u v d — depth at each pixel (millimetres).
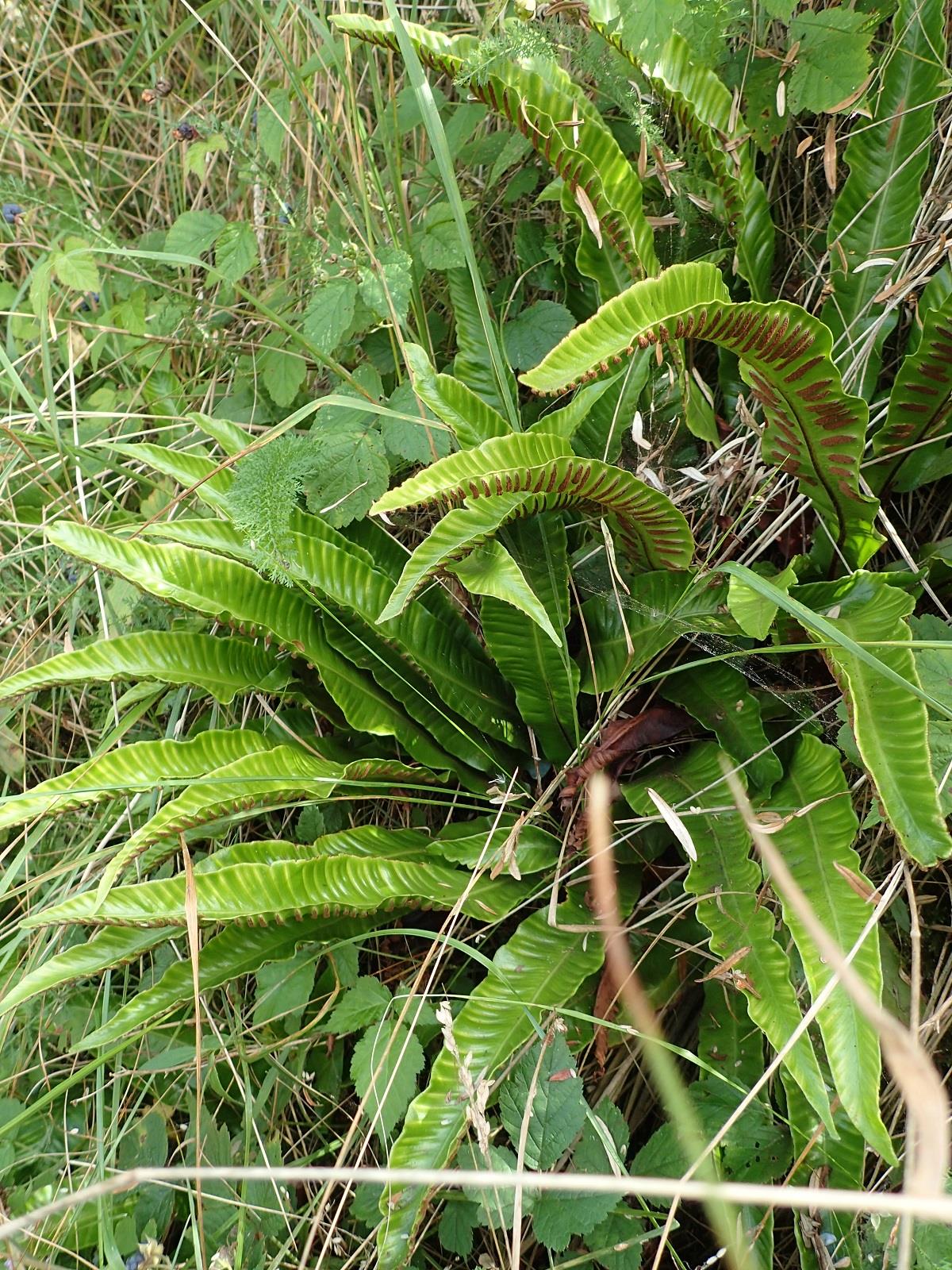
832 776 688
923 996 731
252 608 780
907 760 614
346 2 845
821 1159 639
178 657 800
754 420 853
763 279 860
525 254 951
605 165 764
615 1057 758
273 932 748
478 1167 661
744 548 848
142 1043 821
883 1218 634
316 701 853
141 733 977
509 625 776
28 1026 840
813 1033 681
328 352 844
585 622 826
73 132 1254
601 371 631
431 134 728
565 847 776
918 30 786
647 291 633
